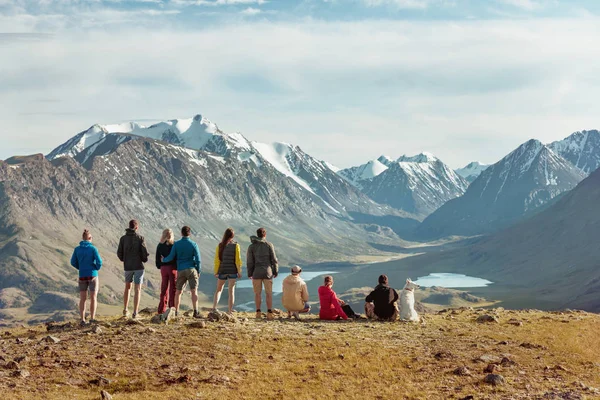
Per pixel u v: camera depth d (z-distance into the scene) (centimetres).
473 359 2303
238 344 2416
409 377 2059
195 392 1817
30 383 1850
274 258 3102
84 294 2792
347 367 2150
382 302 3228
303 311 3161
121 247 2853
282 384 1942
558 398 1794
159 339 2445
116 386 1866
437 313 4009
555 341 2755
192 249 2844
